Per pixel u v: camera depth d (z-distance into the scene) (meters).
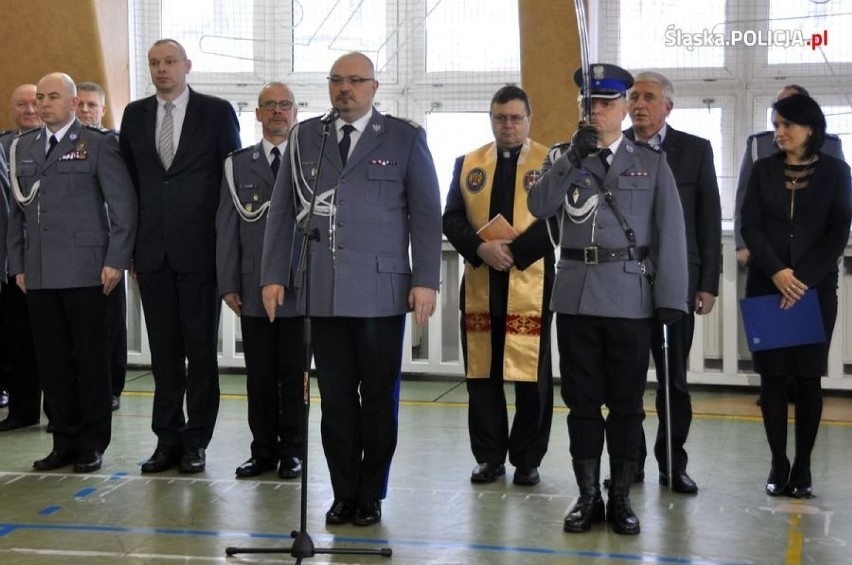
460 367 6.86
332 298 3.76
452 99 7.15
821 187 4.19
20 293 5.53
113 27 6.99
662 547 3.63
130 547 3.65
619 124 3.81
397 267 3.84
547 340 4.42
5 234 5.16
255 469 4.57
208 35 7.32
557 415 5.91
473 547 3.63
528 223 4.38
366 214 3.80
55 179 4.61
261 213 4.45
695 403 6.22
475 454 4.53
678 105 6.85
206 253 4.57
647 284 3.77
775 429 4.29
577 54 6.42
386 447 3.89
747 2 6.71
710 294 4.27
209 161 4.60
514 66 7.08
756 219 4.27
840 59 6.63
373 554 3.55
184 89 4.64
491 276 4.43
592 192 3.78
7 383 6.16
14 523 3.91
